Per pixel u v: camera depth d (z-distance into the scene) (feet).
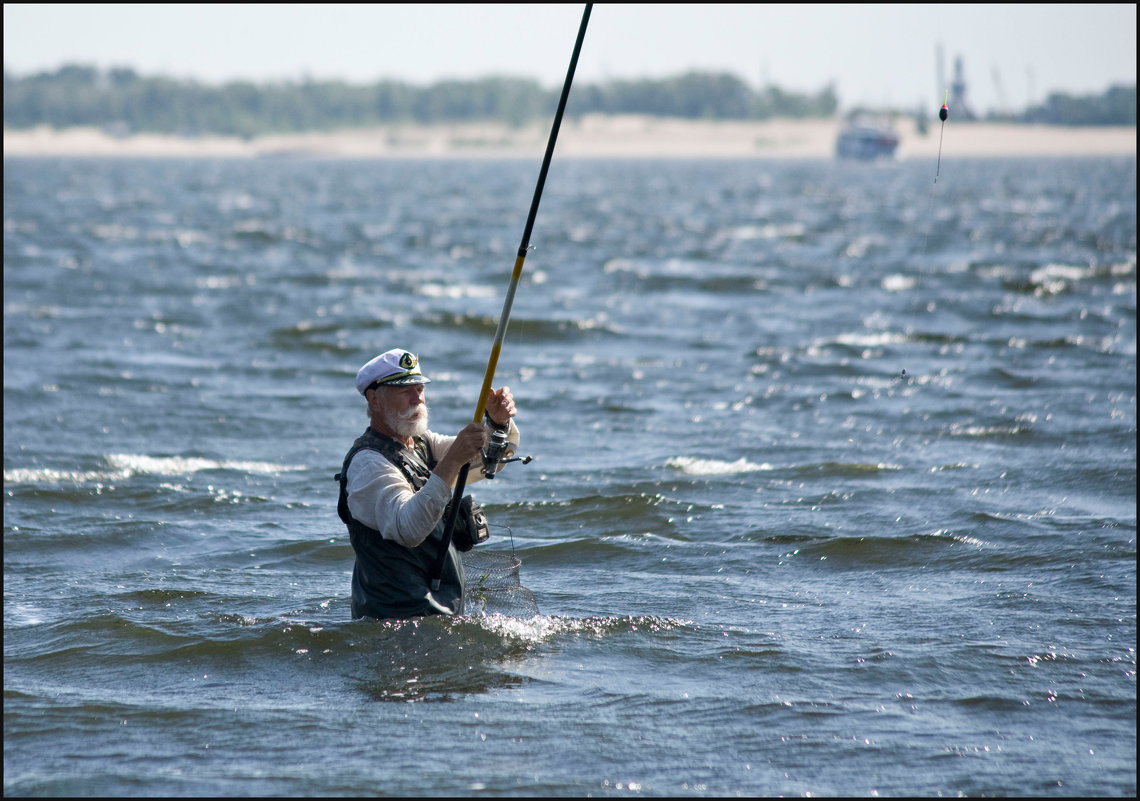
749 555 81.82
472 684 57.57
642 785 47.19
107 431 123.34
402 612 63.05
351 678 58.59
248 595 73.10
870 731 52.06
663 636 64.28
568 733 51.98
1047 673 58.49
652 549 83.15
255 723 53.42
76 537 86.84
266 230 498.69
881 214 649.20
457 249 405.39
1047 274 281.95
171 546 85.35
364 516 61.82
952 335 189.57
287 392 146.41
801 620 67.51
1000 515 90.43
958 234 459.32
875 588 74.02
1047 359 168.25
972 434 121.29
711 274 300.20
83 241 413.18
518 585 67.46
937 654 61.26
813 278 286.25
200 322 207.51
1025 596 71.36
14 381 147.74
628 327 206.69
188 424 127.54
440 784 47.32
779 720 53.26
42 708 55.31
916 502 94.84
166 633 64.64
